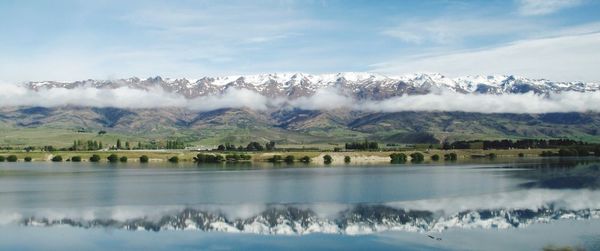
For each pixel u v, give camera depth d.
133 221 108.62
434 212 117.44
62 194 154.75
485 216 111.62
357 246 85.50
